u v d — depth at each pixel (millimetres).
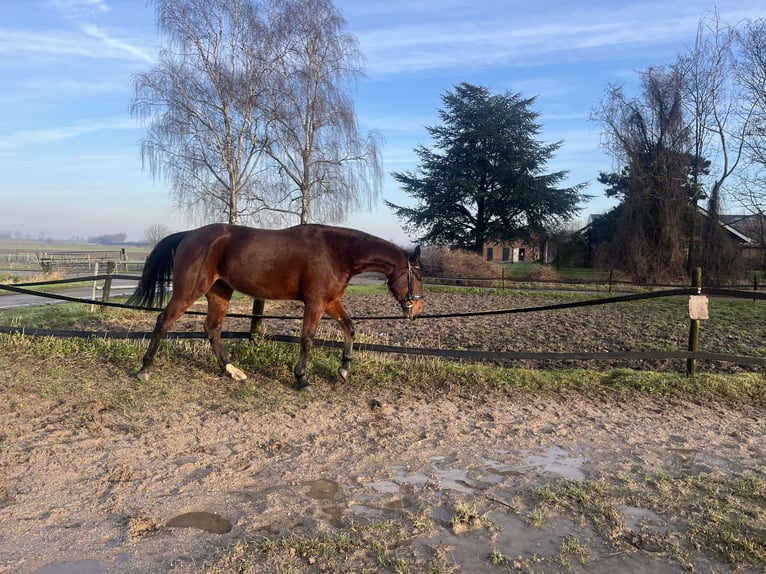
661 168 32125
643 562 3205
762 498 4066
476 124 42719
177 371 7027
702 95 31172
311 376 7105
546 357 7492
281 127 28141
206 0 26500
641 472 4566
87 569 2973
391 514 3721
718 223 30594
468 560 3174
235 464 4445
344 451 4836
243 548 3201
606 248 33938
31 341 7875
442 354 7582
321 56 28562
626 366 8898
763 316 16031
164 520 3527
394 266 6785
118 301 15398
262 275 6508
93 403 5691
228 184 28500
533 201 41344
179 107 26562
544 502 3955
